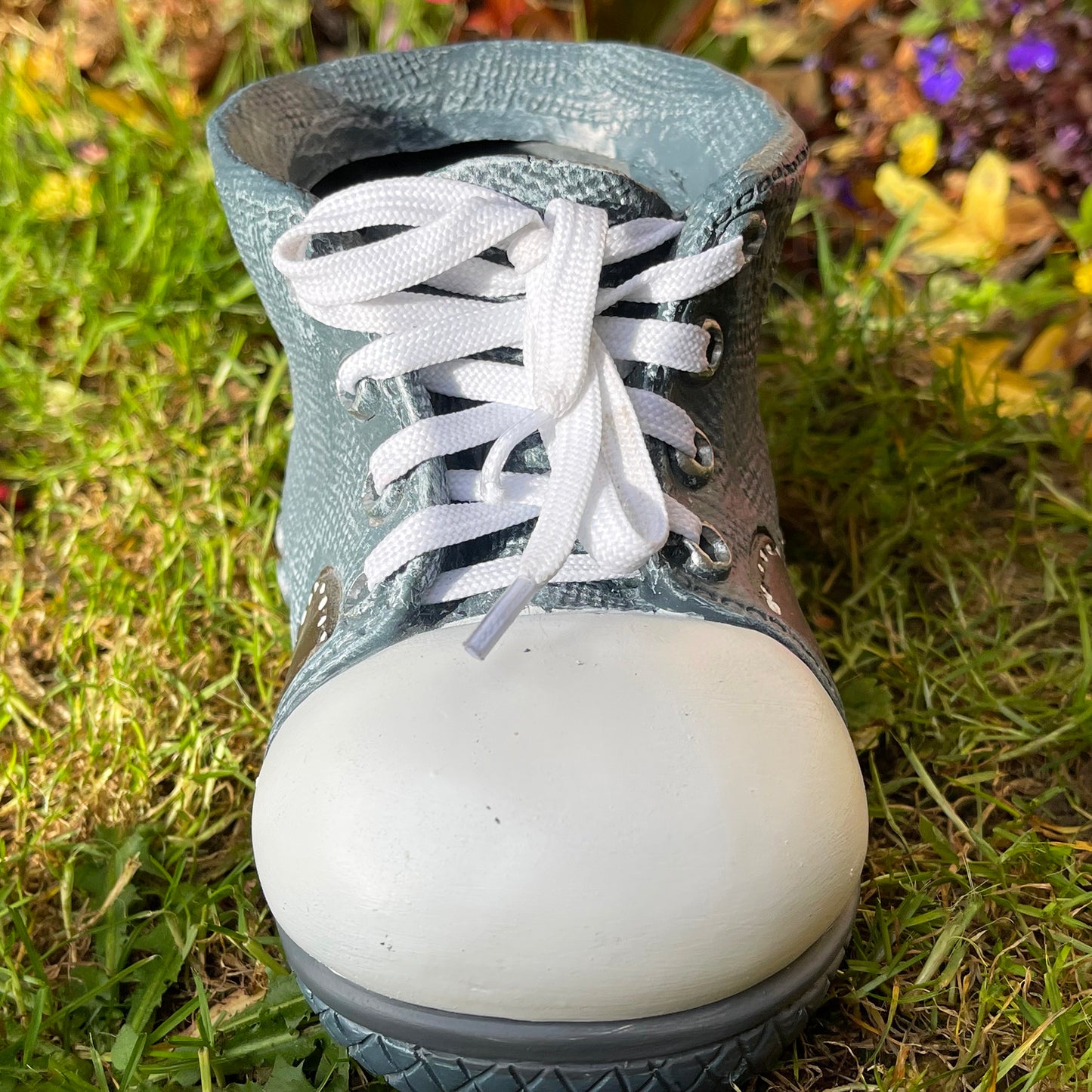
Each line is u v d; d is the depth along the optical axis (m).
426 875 0.26
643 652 0.28
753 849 0.26
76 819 0.37
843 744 0.29
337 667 0.30
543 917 0.25
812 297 0.55
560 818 0.26
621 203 0.32
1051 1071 0.30
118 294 0.54
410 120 0.40
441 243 0.30
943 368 0.49
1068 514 0.46
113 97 0.60
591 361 0.30
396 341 0.30
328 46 0.68
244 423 0.49
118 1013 0.33
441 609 0.30
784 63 0.58
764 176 0.31
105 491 0.49
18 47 0.63
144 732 0.39
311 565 0.35
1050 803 0.37
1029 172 0.54
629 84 0.39
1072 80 0.52
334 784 0.27
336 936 0.27
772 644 0.30
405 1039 0.27
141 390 0.51
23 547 0.47
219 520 0.46
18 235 0.54
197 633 0.43
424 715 0.27
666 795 0.26
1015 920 0.33
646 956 0.25
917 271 0.55
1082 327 0.51
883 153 0.57
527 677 0.28
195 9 0.64
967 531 0.46
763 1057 0.28
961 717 0.39
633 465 0.30
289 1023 0.31
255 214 0.32
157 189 0.55
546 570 0.28
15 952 0.34
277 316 0.34
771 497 0.36
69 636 0.42
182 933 0.34
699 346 0.31
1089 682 0.40
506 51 0.39
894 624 0.43
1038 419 0.50
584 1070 0.26
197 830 0.37
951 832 0.36
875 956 0.32
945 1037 0.31
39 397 0.50
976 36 0.54
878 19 0.57
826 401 0.51
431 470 0.30
